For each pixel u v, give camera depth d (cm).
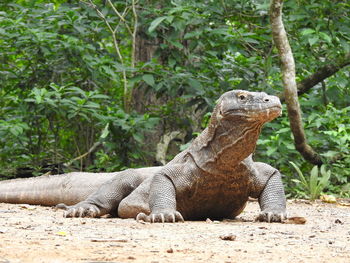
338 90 1578
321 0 1489
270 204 860
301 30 1545
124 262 482
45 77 1642
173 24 1498
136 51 1745
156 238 632
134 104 1730
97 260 486
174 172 860
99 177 1134
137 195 930
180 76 1521
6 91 1680
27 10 1580
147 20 1614
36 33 1499
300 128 1424
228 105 800
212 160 833
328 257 529
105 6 1639
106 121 1487
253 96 789
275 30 1373
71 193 1141
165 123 1677
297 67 1620
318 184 1452
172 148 1670
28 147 1691
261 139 1515
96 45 1656
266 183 874
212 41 1568
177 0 1555
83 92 1458
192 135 1642
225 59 1656
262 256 529
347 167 1527
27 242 573
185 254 529
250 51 1677
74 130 1702
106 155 1562
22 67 1702
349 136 1416
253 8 1602
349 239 661
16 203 1204
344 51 1546
